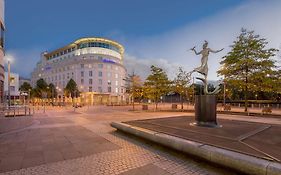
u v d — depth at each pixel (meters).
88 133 9.36
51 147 6.73
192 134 6.70
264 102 36.41
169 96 76.94
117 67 72.44
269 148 4.96
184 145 5.38
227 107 23.39
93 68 66.31
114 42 73.00
